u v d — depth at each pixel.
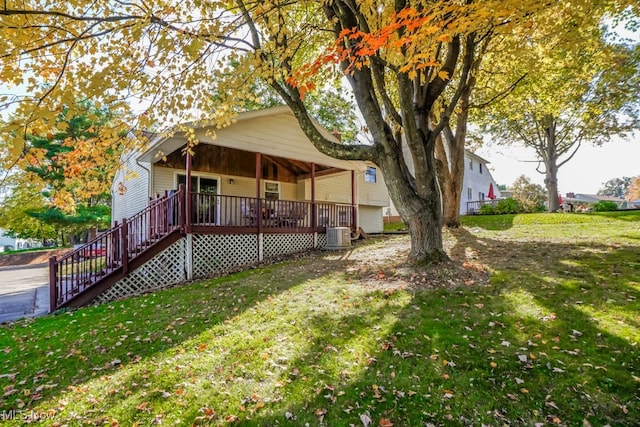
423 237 6.16
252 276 7.36
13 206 18.98
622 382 2.76
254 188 12.98
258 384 3.10
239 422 2.63
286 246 11.03
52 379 3.41
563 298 4.30
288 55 5.30
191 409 2.80
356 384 3.01
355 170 13.56
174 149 9.78
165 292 6.74
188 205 8.58
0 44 3.34
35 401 3.02
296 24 6.61
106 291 7.23
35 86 3.59
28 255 22.48
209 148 10.87
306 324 4.30
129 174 5.60
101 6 3.91
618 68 10.82
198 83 4.96
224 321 4.62
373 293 5.15
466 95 8.67
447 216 11.67
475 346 3.43
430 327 3.90
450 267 5.82
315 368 3.30
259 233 10.12
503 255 6.74
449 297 4.72
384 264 6.93
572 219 12.63
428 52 3.79
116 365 3.63
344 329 4.07
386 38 3.52
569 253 6.39
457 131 11.45
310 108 19.84
